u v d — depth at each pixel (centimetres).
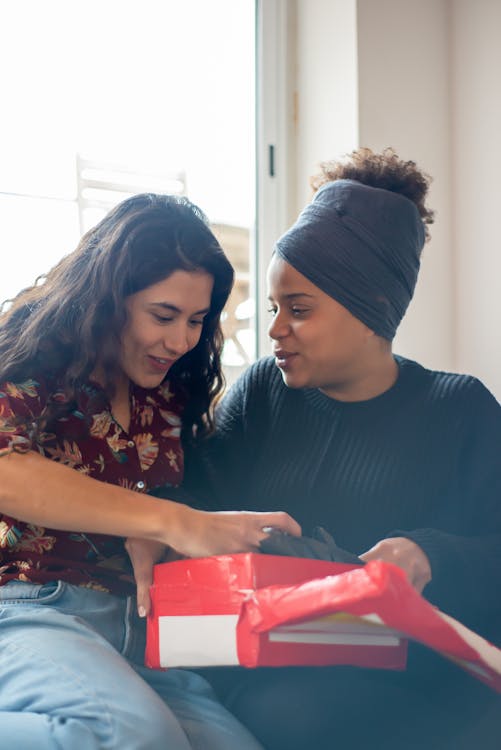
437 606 118
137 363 120
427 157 218
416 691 122
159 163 202
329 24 211
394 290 128
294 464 135
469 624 122
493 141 212
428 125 218
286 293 127
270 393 142
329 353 127
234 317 210
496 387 212
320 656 94
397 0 213
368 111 206
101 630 111
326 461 133
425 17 218
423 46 217
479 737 115
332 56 210
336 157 209
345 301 125
